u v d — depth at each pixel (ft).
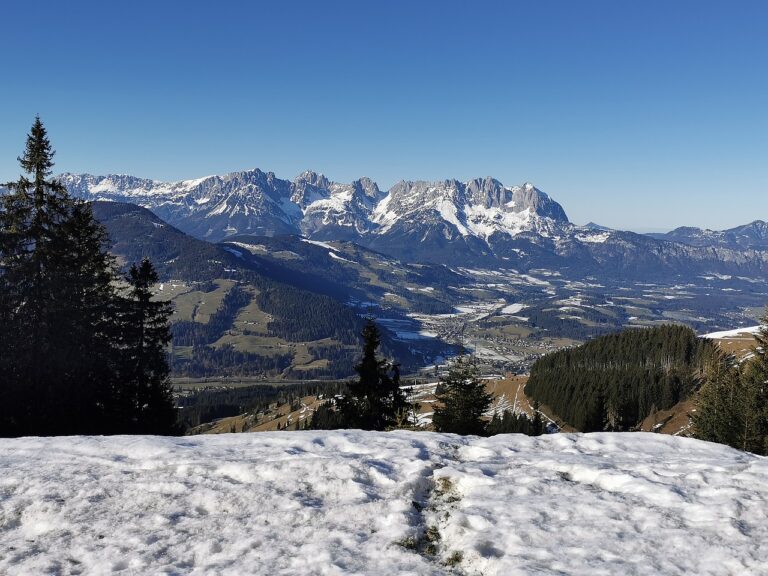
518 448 44.93
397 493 33.68
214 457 41.32
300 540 27.63
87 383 116.16
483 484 34.73
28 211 106.32
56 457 43.21
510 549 25.82
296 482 35.58
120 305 125.49
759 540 25.67
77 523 30.76
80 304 115.85
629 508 29.96
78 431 110.83
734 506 29.19
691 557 24.48
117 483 36.24
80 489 35.24
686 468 36.35
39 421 104.06
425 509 31.86
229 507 32.30
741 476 34.04
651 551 25.12
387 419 113.80
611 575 22.91
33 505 33.01
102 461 41.55
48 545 28.53
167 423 132.77
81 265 115.65
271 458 40.19
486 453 42.91
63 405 109.09
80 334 115.03
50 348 108.68
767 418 129.70
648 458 40.55
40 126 106.11
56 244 109.19
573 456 41.09
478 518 29.09
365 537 27.81
